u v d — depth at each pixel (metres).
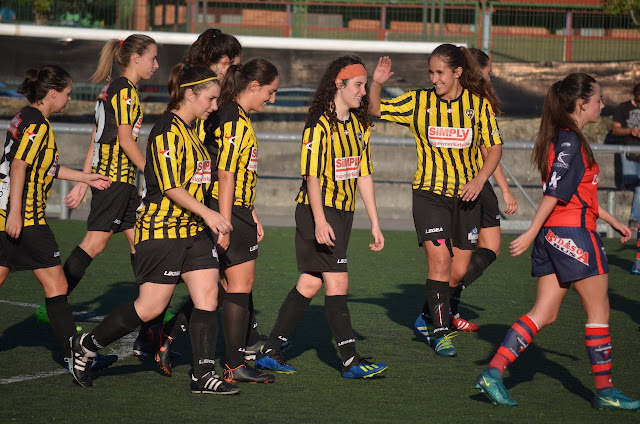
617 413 16.08
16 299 26.41
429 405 16.45
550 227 16.20
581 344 21.84
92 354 17.22
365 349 21.19
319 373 18.88
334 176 18.03
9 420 14.99
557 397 17.17
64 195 45.31
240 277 18.00
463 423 15.32
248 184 17.95
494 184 49.03
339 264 18.22
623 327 23.95
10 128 18.38
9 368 18.70
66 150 51.88
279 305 25.97
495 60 54.75
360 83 17.92
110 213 21.58
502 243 40.62
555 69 51.25
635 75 50.97
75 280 21.53
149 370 18.98
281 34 55.41
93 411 15.66
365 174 18.88
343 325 18.25
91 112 52.94
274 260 34.62
